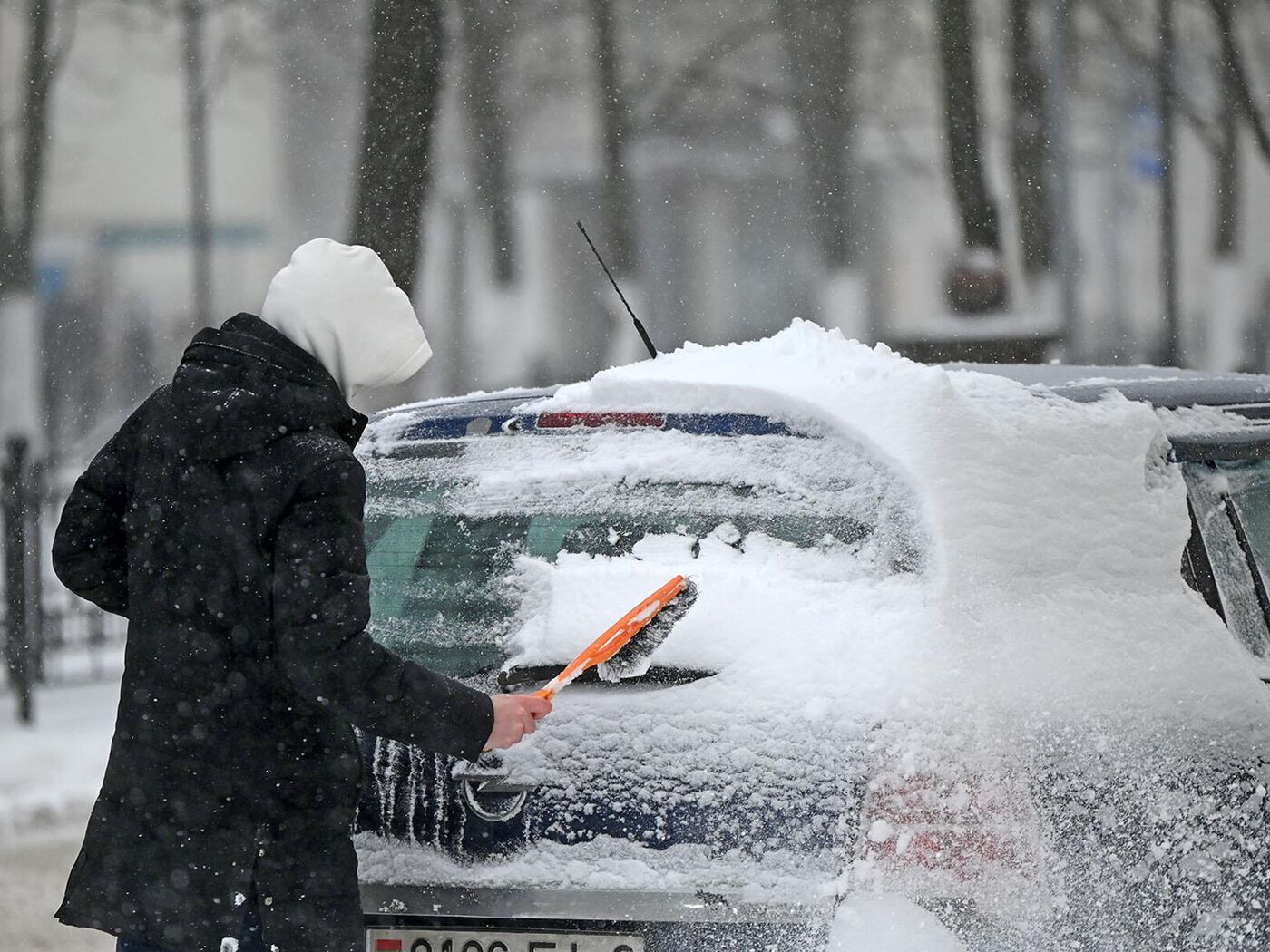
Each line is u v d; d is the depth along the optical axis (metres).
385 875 10.72
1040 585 10.98
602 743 10.43
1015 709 10.32
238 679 10.12
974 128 59.22
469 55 100.69
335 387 10.50
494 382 119.81
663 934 10.17
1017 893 9.97
